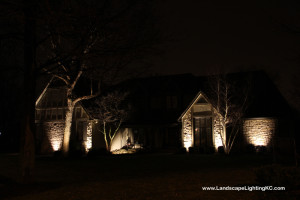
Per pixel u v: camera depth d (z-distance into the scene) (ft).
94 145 89.66
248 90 82.74
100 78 41.70
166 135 93.56
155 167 53.88
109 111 92.32
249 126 81.46
